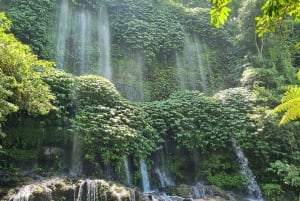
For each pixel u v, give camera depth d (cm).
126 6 1861
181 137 1264
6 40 808
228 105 1369
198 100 1385
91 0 1812
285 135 1241
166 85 1723
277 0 369
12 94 770
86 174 1064
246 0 1850
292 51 1723
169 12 1988
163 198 988
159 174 1230
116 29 1781
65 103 1116
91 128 1066
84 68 1619
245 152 1245
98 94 1189
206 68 1877
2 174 938
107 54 1712
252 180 1202
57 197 819
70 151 1098
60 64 1559
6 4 1508
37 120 1065
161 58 1797
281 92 1438
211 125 1312
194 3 2380
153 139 1234
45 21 1579
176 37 1858
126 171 1120
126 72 1680
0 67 786
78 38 1688
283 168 1128
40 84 876
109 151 1077
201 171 1261
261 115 1262
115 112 1173
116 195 831
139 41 1734
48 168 1030
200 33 1986
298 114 880
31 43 1435
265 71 1519
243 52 1855
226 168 1239
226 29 2030
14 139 1032
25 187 823
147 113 1301
